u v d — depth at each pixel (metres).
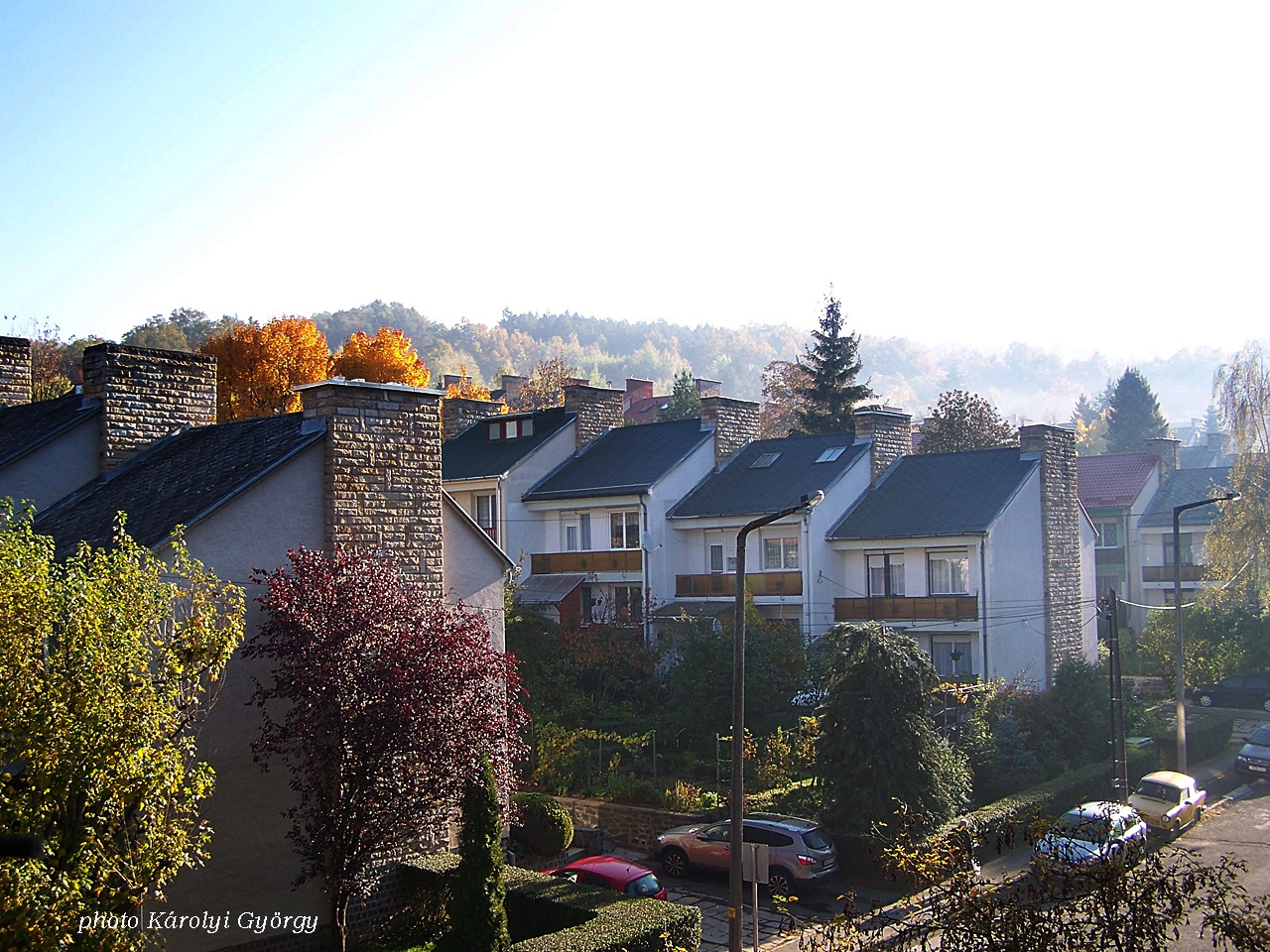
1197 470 57.62
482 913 15.14
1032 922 10.40
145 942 12.97
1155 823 25.12
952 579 34.50
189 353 22.41
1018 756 28.16
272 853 15.84
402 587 16.41
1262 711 42.03
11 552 11.27
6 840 7.08
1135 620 54.91
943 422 59.00
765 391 79.75
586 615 38.94
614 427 43.34
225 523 15.98
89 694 10.90
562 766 27.06
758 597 36.50
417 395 18.55
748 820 22.16
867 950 13.48
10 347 26.12
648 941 15.70
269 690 14.96
